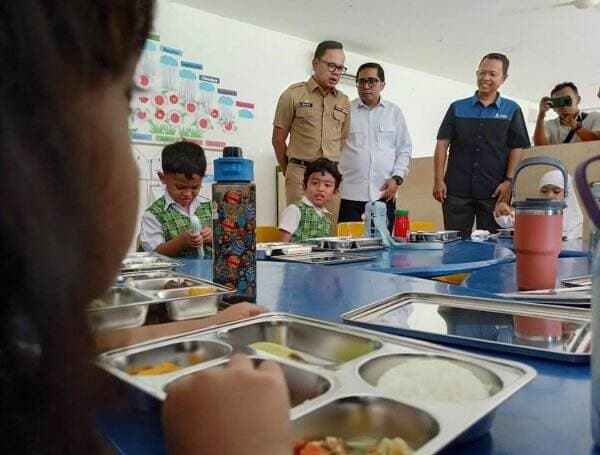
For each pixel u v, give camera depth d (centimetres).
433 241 177
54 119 16
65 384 17
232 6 331
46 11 16
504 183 307
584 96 610
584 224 222
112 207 20
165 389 32
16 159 15
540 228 81
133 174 22
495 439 32
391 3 331
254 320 56
